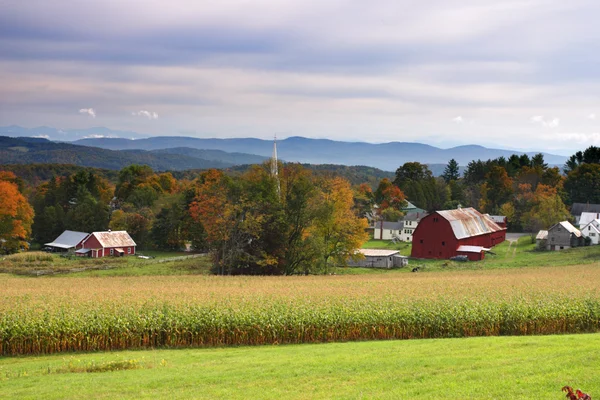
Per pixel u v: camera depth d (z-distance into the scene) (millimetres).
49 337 27031
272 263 67312
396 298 34250
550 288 40500
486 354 22484
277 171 75188
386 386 18172
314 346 27391
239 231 68750
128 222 115312
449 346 25172
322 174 83562
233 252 68750
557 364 19703
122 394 18438
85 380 20406
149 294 36688
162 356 25500
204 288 42156
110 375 21266
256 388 18609
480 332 30469
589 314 31375
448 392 17125
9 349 26828
